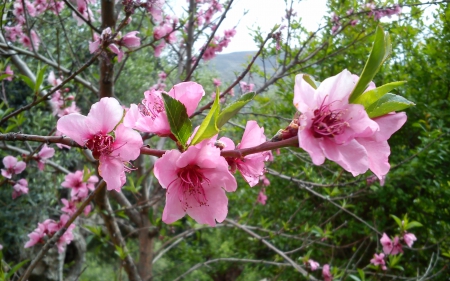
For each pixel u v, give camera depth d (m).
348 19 4.31
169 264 7.39
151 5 2.18
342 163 0.85
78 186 2.93
